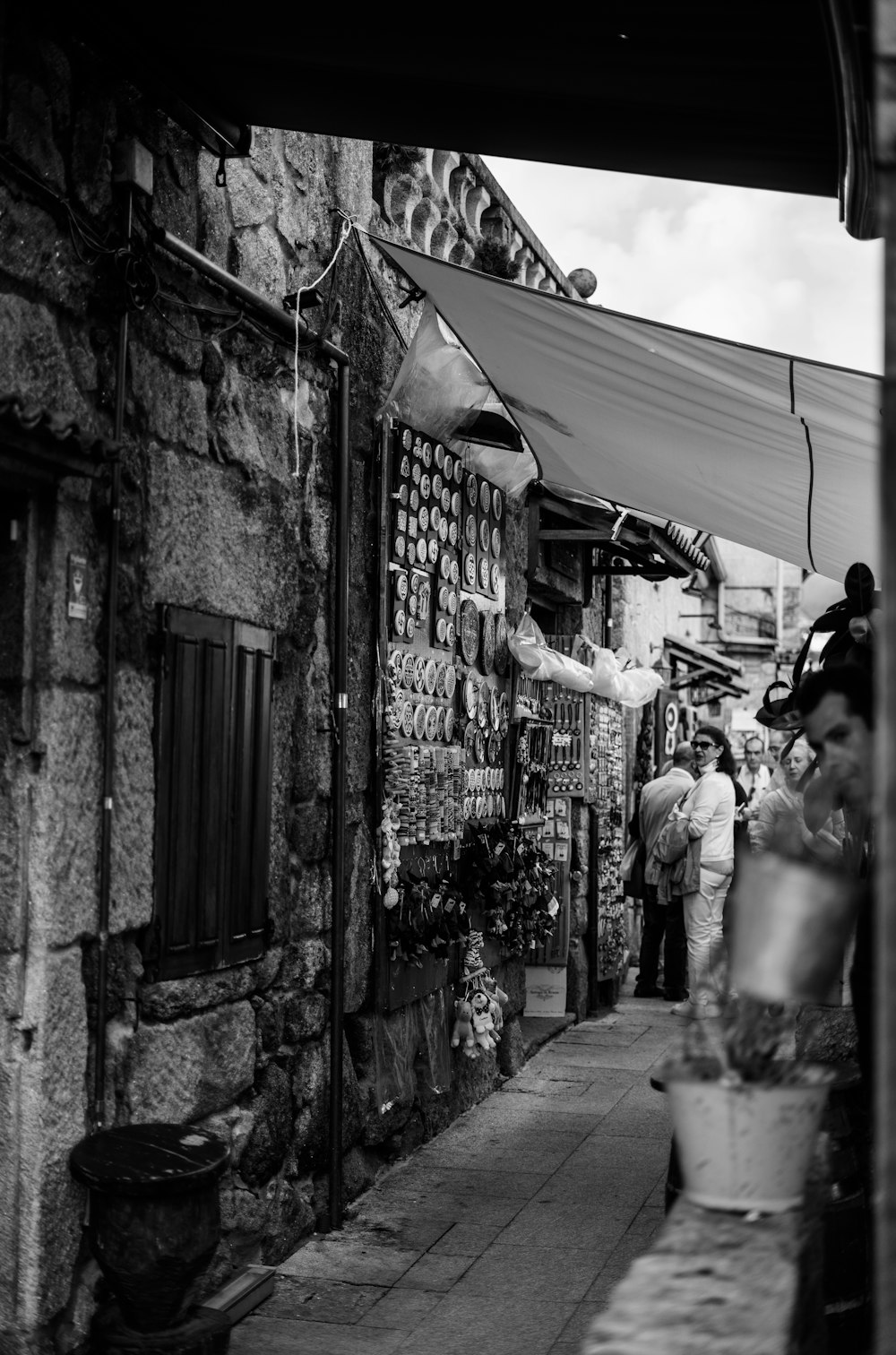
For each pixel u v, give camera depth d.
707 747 10.08
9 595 3.64
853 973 3.84
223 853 4.65
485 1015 7.17
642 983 11.98
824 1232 3.62
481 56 3.75
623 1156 6.53
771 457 6.04
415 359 6.14
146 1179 3.39
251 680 4.89
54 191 3.73
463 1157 6.51
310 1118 5.32
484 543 7.72
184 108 4.25
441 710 6.87
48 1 3.60
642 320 4.91
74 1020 3.76
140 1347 3.46
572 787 10.26
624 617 13.40
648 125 4.08
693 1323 1.83
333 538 5.67
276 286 5.26
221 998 4.64
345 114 4.33
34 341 3.64
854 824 4.29
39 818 3.65
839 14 2.96
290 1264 4.96
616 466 6.78
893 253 1.35
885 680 1.31
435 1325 4.38
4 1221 3.59
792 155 4.18
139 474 4.15
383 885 5.99
